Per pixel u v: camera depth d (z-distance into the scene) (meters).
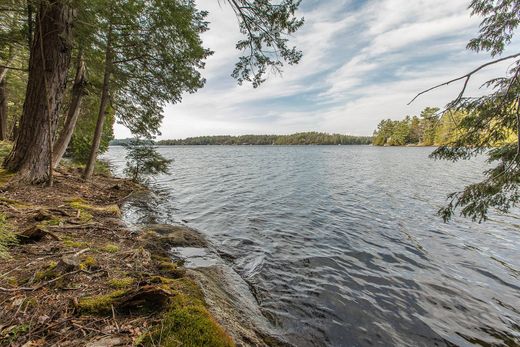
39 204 6.20
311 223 9.43
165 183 19.17
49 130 7.75
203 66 11.74
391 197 14.12
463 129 4.26
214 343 2.26
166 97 12.33
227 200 13.26
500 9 4.41
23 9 7.23
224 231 8.24
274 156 58.47
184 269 4.34
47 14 7.07
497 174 4.07
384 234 8.39
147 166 15.69
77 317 2.40
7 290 2.65
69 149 17.16
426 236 8.27
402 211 11.27
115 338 2.18
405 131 102.06
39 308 2.45
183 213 10.52
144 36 10.05
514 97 3.60
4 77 14.53
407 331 4.00
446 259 6.62
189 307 2.63
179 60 10.64
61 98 7.96
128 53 10.46
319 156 56.25
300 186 17.83
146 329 2.32
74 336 2.16
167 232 6.88
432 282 5.48
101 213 6.93
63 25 7.20
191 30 10.20
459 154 4.44
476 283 5.49
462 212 4.64
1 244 3.49
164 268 4.01
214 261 5.64
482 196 4.32
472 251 7.14
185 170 28.94
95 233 5.14
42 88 7.41
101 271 3.36
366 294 4.94
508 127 3.78
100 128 11.90
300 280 5.30
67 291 2.78
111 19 8.77
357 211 11.23
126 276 3.38
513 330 4.12
